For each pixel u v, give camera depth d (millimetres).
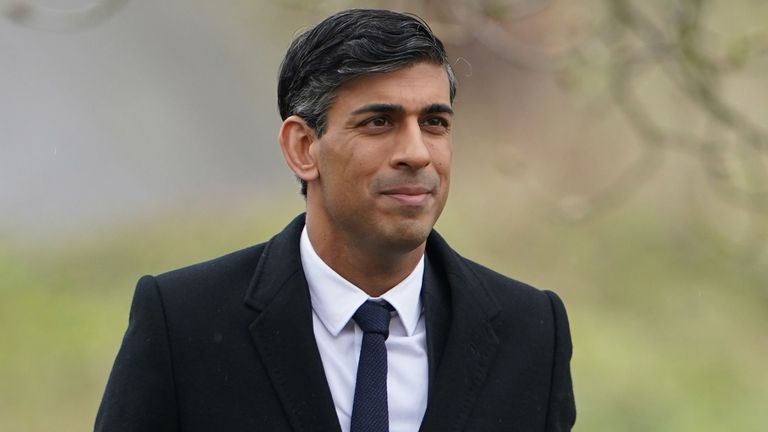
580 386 31406
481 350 10883
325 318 10719
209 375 10523
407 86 10133
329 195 10344
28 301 38625
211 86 59312
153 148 58406
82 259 43875
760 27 22125
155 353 10523
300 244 10969
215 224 46188
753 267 29125
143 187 55875
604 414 30500
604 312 35719
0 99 59625
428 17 19844
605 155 36438
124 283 41719
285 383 10477
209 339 10602
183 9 59156
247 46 58031
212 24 58625
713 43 20250
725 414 30234
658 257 36938
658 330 34438
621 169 36219
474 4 18828
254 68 58438
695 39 19141
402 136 10117
